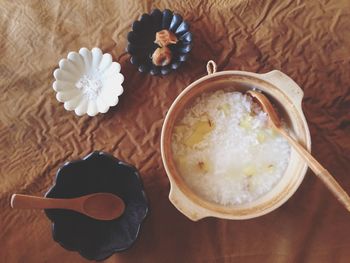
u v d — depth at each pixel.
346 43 0.41
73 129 0.44
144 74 0.44
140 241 0.40
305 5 0.43
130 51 0.43
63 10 0.48
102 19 0.47
